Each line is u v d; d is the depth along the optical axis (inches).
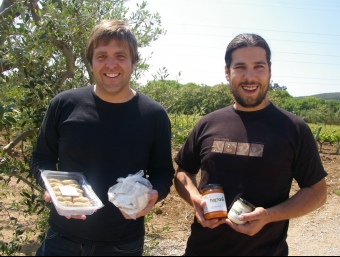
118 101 94.4
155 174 96.8
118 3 157.3
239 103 89.6
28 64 135.6
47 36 137.2
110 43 90.7
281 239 86.7
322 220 257.8
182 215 243.1
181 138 158.4
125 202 80.0
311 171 85.9
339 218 263.1
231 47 90.5
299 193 86.8
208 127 94.4
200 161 95.7
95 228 89.8
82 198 83.2
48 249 92.4
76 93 96.0
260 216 78.2
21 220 193.8
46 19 136.6
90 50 93.8
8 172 134.7
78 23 146.9
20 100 137.3
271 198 85.3
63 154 93.7
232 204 85.7
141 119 93.6
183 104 173.8
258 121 88.3
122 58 91.8
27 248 163.5
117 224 90.8
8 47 133.2
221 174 88.1
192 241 92.2
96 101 94.0
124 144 91.4
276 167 84.5
